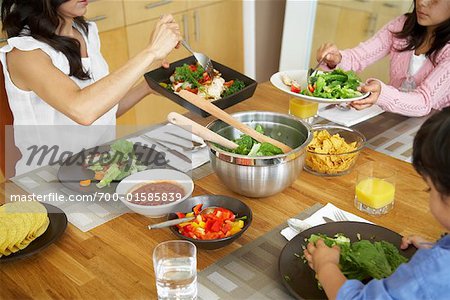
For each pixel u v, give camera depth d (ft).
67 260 3.64
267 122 4.65
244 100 5.90
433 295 2.70
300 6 10.28
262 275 3.47
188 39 10.73
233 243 3.78
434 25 6.16
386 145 5.12
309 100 5.40
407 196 4.29
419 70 6.61
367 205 4.07
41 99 5.68
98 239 3.85
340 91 5.53
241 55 12.07
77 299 3.28
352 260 3.27
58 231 3.84
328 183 4.52
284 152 4.25
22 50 5.18
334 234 3.70
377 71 9.57
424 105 5.76
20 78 5.34
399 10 9.23
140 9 9.66
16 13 5.29
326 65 6.79
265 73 12.55
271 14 11.82
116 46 9.58
